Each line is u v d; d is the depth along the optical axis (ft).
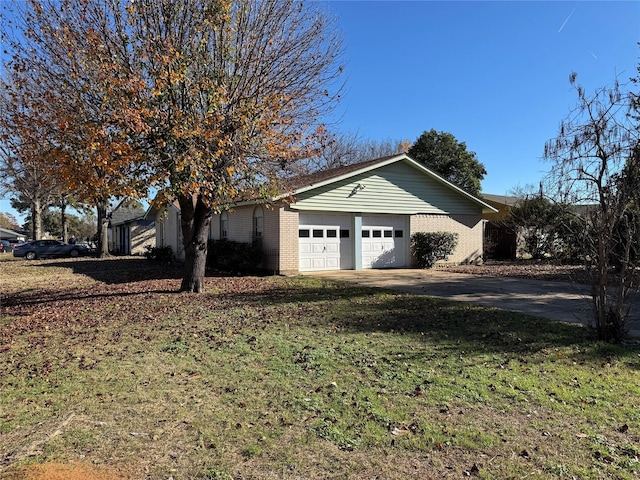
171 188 28.96
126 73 27.55
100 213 94.84
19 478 9.43
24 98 28.76
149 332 22.90
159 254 78.74
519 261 72.43
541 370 16.35
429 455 10.57
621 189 18.84
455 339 20.70
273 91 33.55
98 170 27.30
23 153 28.43
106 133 27.09
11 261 84.69
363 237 56.59
